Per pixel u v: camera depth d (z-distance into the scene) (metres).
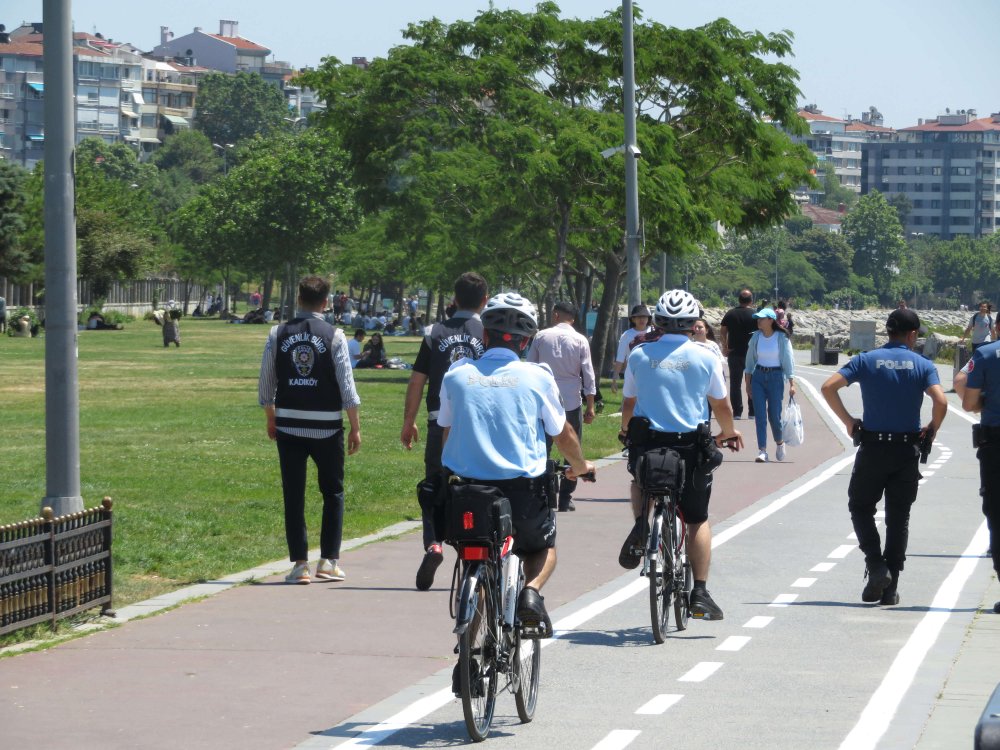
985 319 77.44
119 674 16.42
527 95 75.69
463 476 14.34
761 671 16.84
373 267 171.88
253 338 149.75
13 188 149.38
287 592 21.67
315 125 83.50
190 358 107.00
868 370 21.11
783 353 43.22
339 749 13.49
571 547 26.42
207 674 16.47
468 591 13.51
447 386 14.53
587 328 92.25
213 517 29.97
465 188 75.38
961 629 19.34
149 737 13.84
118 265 184.25
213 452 44.19
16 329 139.38
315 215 194.50
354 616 19.88
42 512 18.58
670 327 18.89
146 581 22.62
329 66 81.50
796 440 43.25
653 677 16.56
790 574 24.03
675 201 73.12
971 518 31.09
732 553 26.30
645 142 73.81
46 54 23.02
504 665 14.10
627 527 29.05
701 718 14.68
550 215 77.00
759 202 85.88
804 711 14.95
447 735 14.02
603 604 21.06
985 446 20.98
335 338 22.42
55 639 18.12
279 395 22.48
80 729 14.12
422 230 79.62
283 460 22.53
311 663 17.05
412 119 77.88
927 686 16.00
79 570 19.23
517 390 14.40
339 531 22.75
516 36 78.62
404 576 23.12
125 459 41.81
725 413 19.00
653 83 80.62
